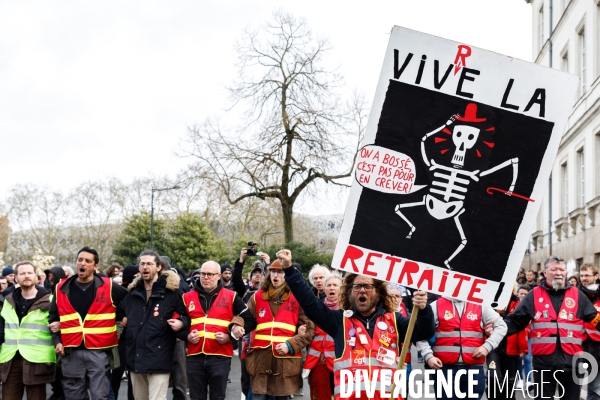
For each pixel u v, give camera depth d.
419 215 4.80
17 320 9.36
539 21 39.94
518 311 9.02
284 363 8.60
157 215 62.62
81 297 9.19
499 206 4.80
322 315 5.45
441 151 4.79
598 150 27.14
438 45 4.77
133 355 9.02
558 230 32.69
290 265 5.39
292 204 31.56
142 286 9.15
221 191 32.12
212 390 9.14
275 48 31.23
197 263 52.06
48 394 12.59
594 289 10.55
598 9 27.61
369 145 4.80
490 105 4.79
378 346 5.37
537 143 4.79
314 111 30.88
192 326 9.09
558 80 4.77
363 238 4.79
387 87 4.78
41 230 75.50
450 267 4.81
